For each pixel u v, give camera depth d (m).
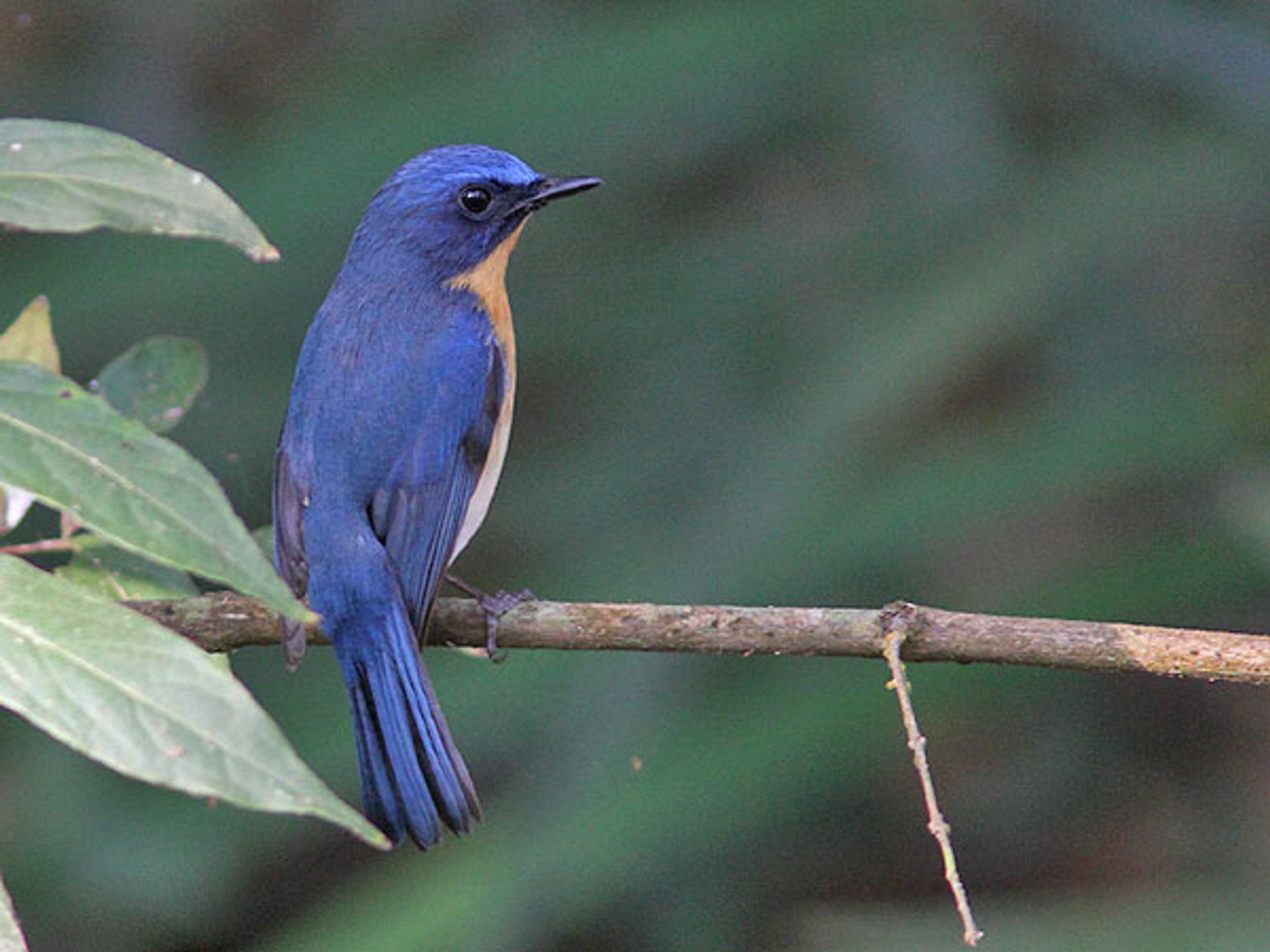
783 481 9.97
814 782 9.58
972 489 9.71
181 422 12.98
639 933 12.14
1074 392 12.56
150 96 14.79
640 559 10.05
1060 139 13.10
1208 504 11.41
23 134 4.75
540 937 10.80
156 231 4.71
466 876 9.55
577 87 10.57
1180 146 11.05
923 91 13.12
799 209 13.52
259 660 10.87
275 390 13.21
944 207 12.52
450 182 9.06
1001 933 8.04
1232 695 13.63
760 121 13.43
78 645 4.60
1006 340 11.59
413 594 8.09
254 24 15.11
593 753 9.66
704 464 12.05
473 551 12.99
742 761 9.45
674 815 9.35
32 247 11.08
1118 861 12.80
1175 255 12.97
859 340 10.53
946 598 12.48
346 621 7.69
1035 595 9.93
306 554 7.90
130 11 15.11
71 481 4.50
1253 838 12.71
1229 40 11.44
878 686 9.70
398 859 13.02
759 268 12.95
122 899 11.62
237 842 11.84
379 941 9.41
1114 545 12.34
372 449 8.23
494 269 9.22
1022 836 13.08
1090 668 6.79
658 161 13.66
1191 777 13.26
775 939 12.29
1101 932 7.93
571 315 13.28
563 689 9.91
